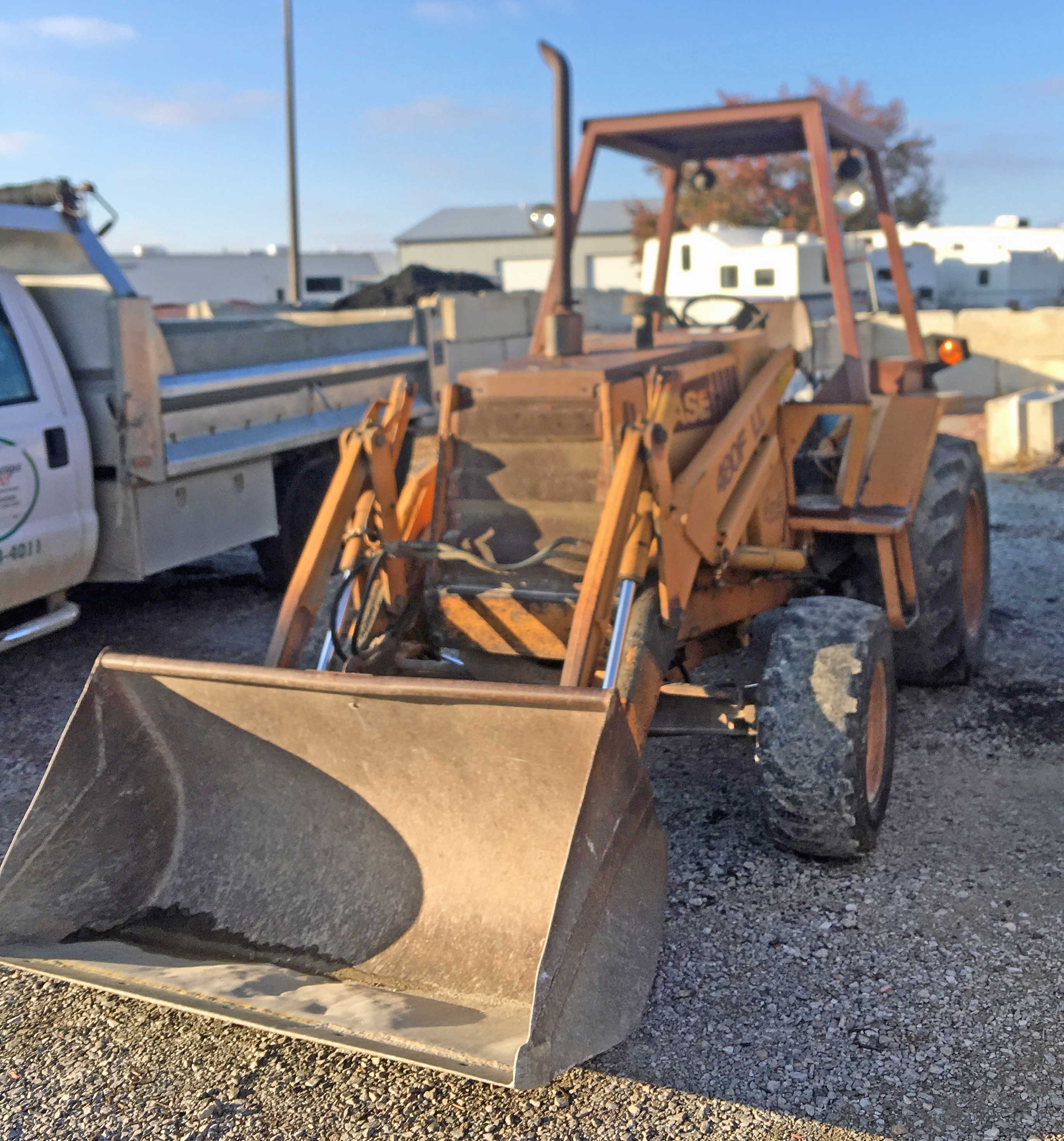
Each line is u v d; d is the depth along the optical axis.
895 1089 2.49
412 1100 2.53
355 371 7.02
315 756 2.91
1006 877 3.35
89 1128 2.47
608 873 2.45
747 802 3.95
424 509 3.85
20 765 4.45
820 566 4.51
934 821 3.74
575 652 2.91
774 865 3.47
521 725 2.60
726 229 22.78
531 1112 2.47
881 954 2.99
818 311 21.14
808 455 4.69
